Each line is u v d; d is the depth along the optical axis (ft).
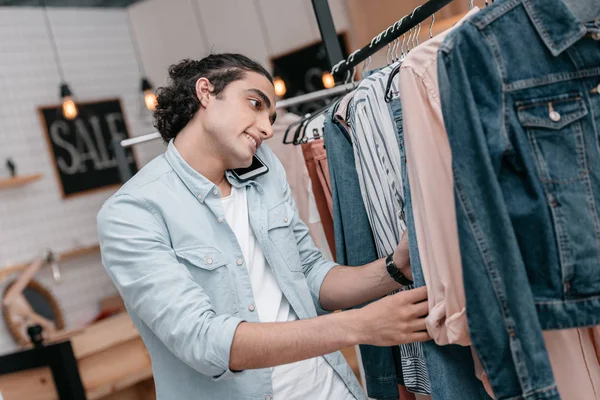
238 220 6.24
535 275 4.36
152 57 28.30
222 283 5.85
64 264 24.56
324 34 8.87
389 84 5.72
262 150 6.77
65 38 26.03
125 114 27.40
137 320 6.07
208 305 5.42
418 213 4.99
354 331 5.02
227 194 6.28
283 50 24.90
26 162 24.30
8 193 23.67
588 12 4.38
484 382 4.81
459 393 5.15
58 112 25.26
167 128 6.24
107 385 13.41
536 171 4.27
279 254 6.27
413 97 4.81
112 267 5.75
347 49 21.53
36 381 12.43
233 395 5.77
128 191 5.88
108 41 27.40
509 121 4.27
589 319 4.27
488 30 4.34
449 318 4.72
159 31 27.86
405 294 4.99
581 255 4.27
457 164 4.30
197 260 5.80
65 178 25.08
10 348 21.94
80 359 13.28
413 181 4.97
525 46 4.34
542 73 4.33
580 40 4.41
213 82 5.97
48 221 24.52
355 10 20.85
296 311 6.18
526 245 4.35
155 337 5.98
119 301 24.93
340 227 7.11
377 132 6.23
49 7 25.76
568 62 4.37
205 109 6.00
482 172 4.24
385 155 6.21
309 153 8.21
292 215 6.65
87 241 25.40
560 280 4.27
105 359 13.78
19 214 23.82
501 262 4.21
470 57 4.34
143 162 27.66
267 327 5.15
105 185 26.20
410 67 4.81
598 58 4.43
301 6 24.02
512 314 4.18
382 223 6.45
